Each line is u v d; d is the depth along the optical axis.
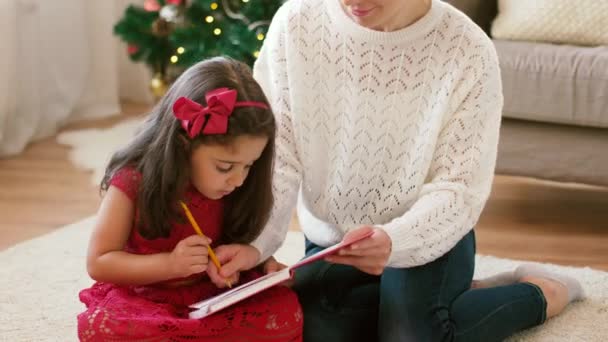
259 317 1.34
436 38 1.45
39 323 1.72
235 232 1.45
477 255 2.15
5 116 2.90
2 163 2.86
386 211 1.52
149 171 1.31
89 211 2.45
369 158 1.50
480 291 1.57
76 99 3.37
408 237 1.37
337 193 1.54
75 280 1.94
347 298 1.54
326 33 1.49
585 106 2.20
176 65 3.11
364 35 1.45
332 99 1.50
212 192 1.33
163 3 3.19
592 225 2.43
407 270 1.48
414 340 1.42
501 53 2.27
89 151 2.98
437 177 1.46
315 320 1.50
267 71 1.58
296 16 1.51
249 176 1.40
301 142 1.52
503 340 1.65
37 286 1.90
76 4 3.30
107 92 3.52
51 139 3.15
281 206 1.48
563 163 2.30
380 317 1.47
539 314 1.63
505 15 2.45
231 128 1.26
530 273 1.77
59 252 2.10
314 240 1.62
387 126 1.48
